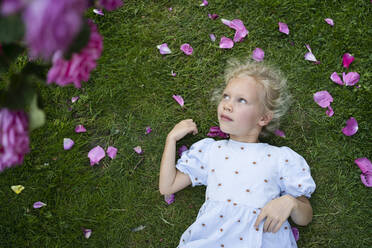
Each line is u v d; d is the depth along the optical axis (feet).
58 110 6.61
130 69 6.75
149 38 6.86
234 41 6.71
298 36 6.75
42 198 6.27
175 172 5.94
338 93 6.50
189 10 6.95
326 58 6.64
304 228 6.13
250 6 6.86
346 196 6.21
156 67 6.76
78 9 1.70
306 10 6.79
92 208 6.29
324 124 6.45
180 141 6.49
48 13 1.55
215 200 5.63
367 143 6.32
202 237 5.59
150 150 6.52
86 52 2.41
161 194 6.35
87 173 6.41
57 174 6.37
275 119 6.19
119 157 6.49
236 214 5.48
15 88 2.44
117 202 6.34
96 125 6.62
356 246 6.05
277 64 6.68
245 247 5.35
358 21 6.75
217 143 6.03
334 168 6.31
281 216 5.30
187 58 6.80
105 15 6.90
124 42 6.85
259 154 5.74
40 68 2.68
